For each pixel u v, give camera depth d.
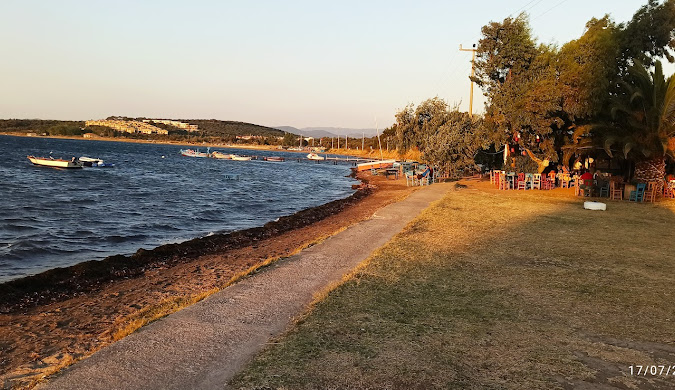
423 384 4.32
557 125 27.36
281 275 8.15
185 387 4.25
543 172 32.84
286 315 6.17
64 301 9.22
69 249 14.23
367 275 8.06
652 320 6.21
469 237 11.88
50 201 25.06
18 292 9.55
